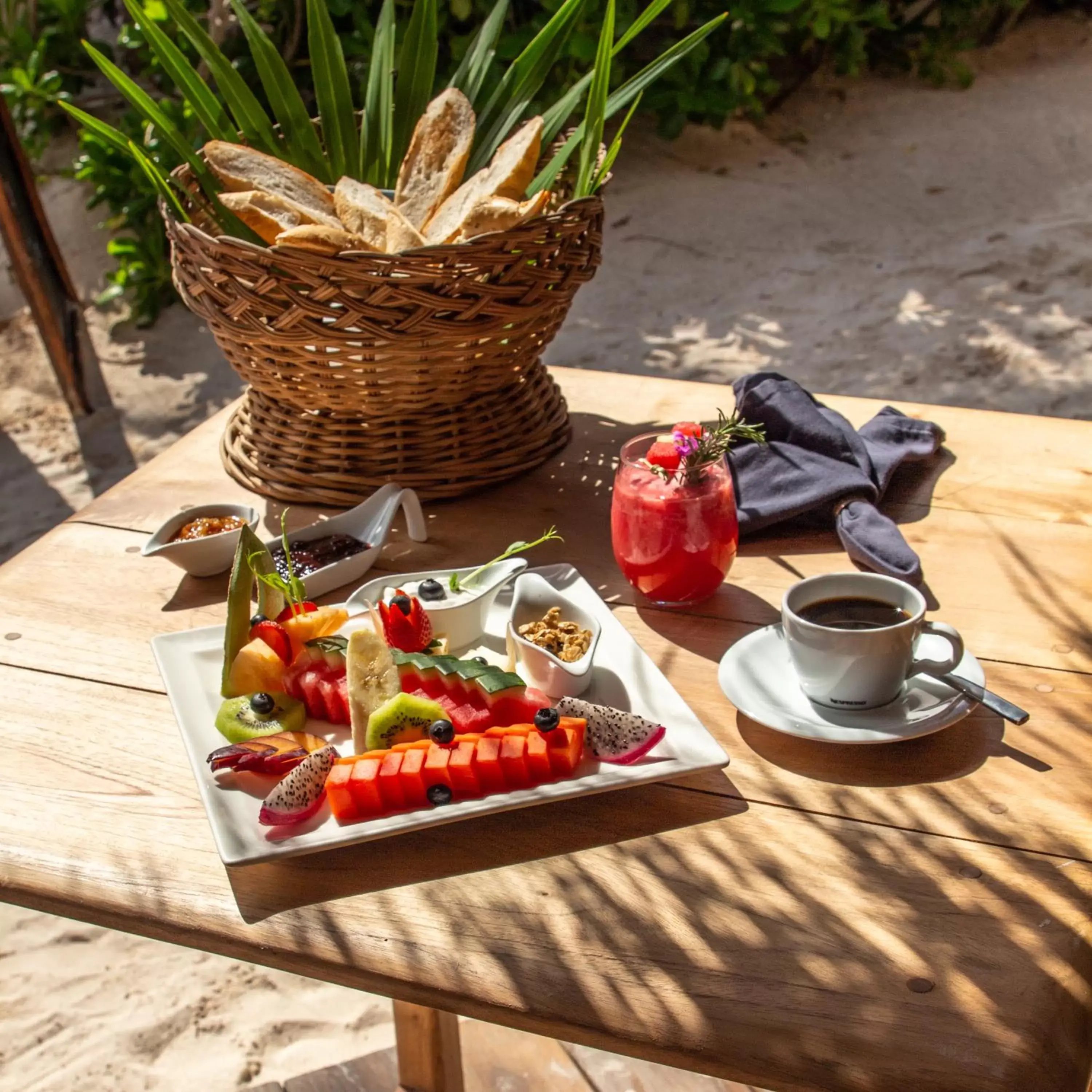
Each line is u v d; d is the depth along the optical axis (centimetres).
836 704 97
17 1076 163
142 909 85
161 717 105
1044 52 529
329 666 102
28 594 125
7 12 399
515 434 145
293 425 140
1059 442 144
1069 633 109
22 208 317
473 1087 158
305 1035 167
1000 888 82
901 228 409
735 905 82
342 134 158
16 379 369
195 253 125
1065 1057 71
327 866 88
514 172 134
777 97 498
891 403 156
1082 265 374
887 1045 72
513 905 84
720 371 336
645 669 105
